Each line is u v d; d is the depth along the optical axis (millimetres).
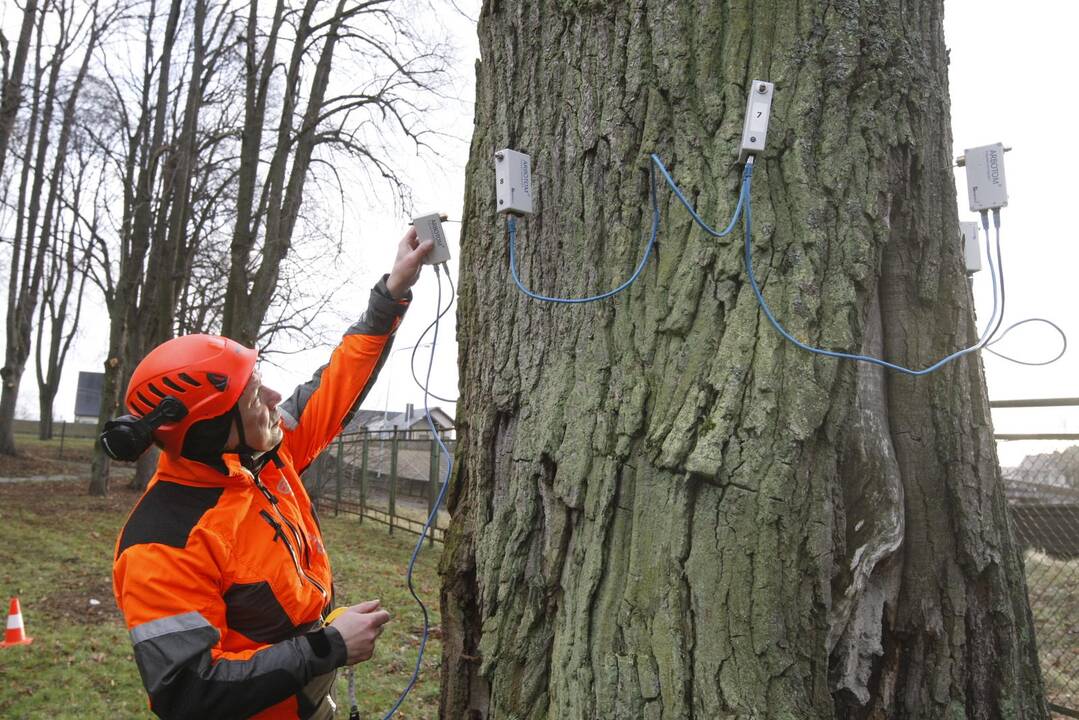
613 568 1724
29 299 21969
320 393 2043
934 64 1930
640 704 1606
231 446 1610
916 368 1792
